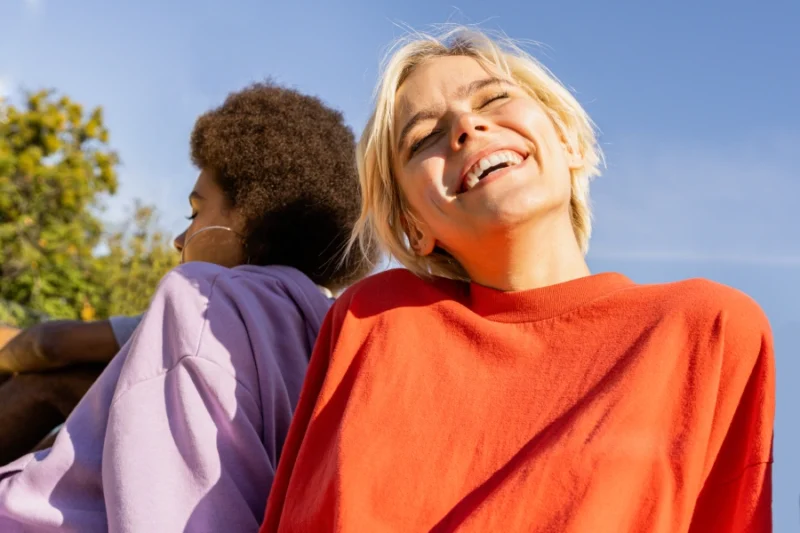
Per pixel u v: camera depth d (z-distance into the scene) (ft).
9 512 4.77
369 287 5.07
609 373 3.78
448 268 5.41
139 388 4.75
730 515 3.53
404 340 4.46
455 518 3.56
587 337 4.02
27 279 25.67
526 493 3.35
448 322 4.49
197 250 6.35
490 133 4.56
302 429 4.60
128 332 6.40
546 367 3.99
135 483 4.35
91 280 27.43
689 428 3.51
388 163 5.28
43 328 6.46
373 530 3.64
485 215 4.35
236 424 4.68
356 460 3.89
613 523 3.22
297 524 3.95
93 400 5.11
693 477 3.40
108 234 29.19
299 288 5.94
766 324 3.84
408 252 5.43
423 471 3.80
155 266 27.89
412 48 5.40
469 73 5.03
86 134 32.35
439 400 4.08
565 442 3.47
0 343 6.64
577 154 5.42
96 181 31.83
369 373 4.32
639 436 3.44
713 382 3.63
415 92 5.05
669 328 3.82
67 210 29.09
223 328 5.05
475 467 3.74
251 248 6.30
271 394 4.99
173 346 4.93
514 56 5.48
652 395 3.59
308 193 6.29
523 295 4.31
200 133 6.67
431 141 4.89
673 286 4.09
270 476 4.69
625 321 4.00
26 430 6.44
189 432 4.55
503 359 4.15
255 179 6.25
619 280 4.29
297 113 6.49
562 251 4.60
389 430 4.01
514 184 4.35
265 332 5.27
